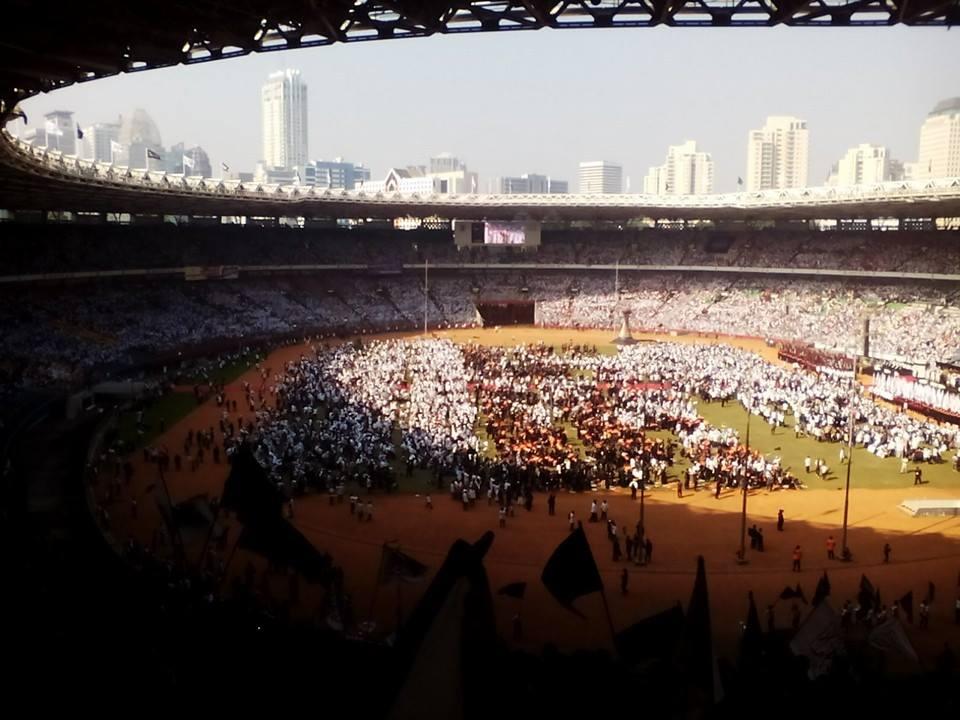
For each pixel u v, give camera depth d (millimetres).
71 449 56094
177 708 16766
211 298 123875
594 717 13242
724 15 26609
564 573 16891
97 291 109000
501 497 50656
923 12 26203
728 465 56375
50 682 18141
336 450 57094
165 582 30031
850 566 41969
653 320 141375
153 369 93000
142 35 31156
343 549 43156
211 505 42094
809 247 141750
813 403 73688
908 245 128500
